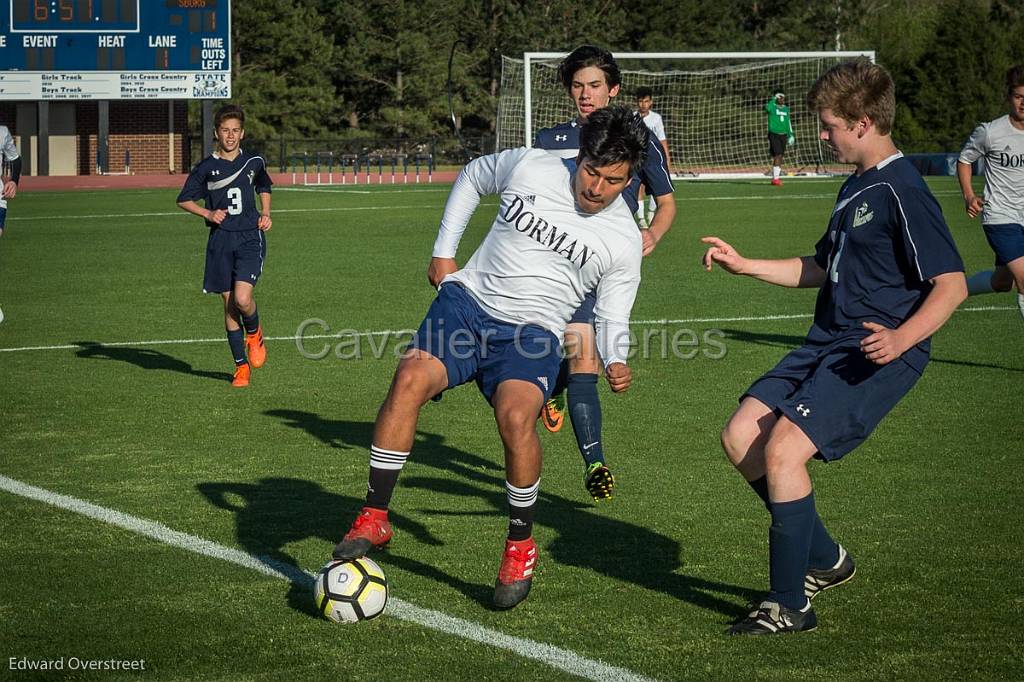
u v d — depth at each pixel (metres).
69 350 17.41
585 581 8.07
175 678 6.47
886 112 7.21
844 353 7.27
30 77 64.81
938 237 6.96
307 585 7.93
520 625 7.26
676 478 10.74
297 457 11.45
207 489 10.28
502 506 9.92
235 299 14.60
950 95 76.06
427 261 28.36
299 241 32.94
